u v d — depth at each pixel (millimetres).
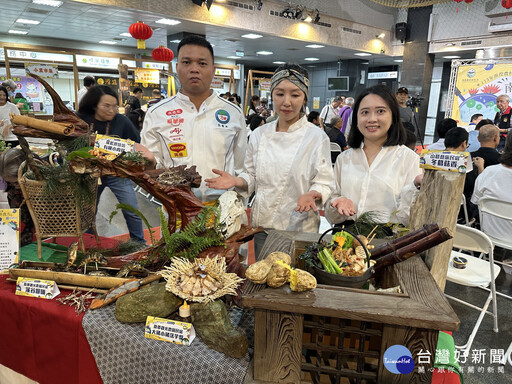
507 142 2559
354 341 866
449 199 1057
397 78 11641
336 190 1664
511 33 8477
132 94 6684
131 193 2545
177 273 1025
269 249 1141
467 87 6941
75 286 1173
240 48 10703
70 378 1091
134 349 956
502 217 2371
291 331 825
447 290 2781
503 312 2486
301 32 9250
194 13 7367
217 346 907
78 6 6285
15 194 1628
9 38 9031
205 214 1147
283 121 1601
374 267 1033
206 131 1612
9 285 1229
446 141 2713
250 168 1719
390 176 1532
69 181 1341
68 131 1187
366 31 10664
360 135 1609
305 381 873
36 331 1119
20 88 6477
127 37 9375
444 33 9672
